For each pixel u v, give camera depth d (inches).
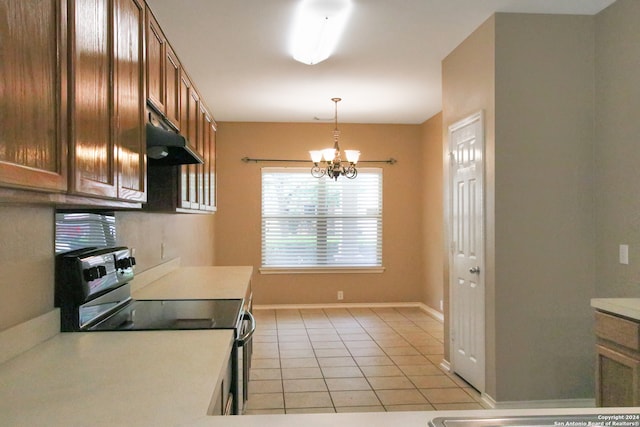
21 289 58.7
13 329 56.1
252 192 244.2
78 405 41.8
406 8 112.1
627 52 107.6
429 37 130.2
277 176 246.4
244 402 100.3
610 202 112.8
